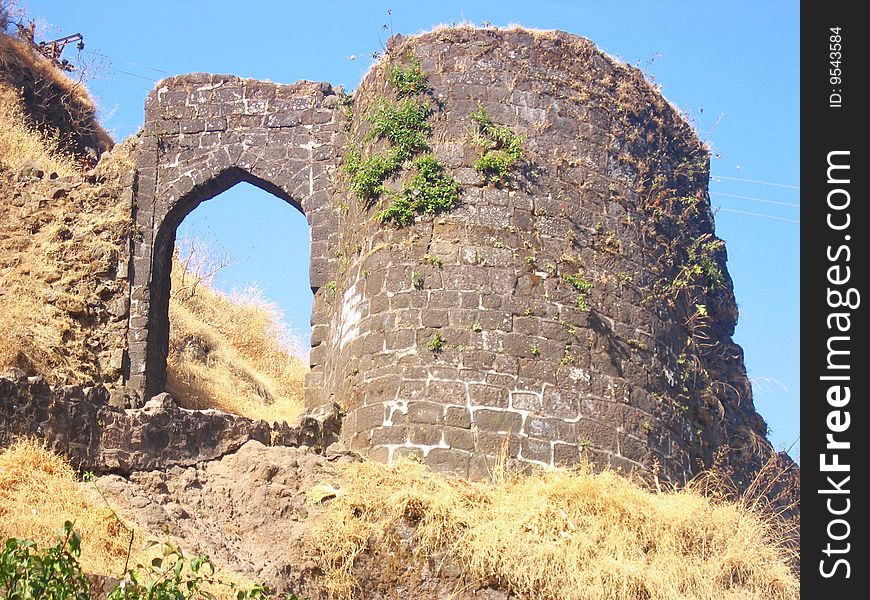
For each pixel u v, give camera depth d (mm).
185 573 16016
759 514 20766
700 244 23953
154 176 24562
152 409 18922
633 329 21891
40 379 17953
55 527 16203
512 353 20953
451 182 21844
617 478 19984
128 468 18391
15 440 17562
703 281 23844
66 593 12938
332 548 17938
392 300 21359
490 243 21531
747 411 24031
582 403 20953
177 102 24859
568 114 22625
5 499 16719
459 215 21688
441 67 22594
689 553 19109
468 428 20453
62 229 24234
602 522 18906
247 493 18656
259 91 24781
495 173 21922
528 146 22203
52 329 23250
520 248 21578
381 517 18281
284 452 19500
